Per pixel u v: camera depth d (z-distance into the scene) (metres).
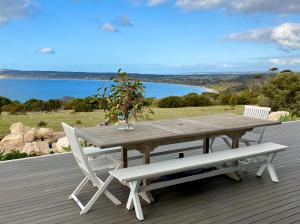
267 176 4.10
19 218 3.03
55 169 4.51
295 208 3.17
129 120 3.67
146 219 2.99
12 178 4.15
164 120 4.38
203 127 3.82
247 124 4.01
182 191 3.62
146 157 3.40
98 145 2.99
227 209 3.17
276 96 17.56
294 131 7.31
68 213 3.12
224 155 3.70
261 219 2.95
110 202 3.36
